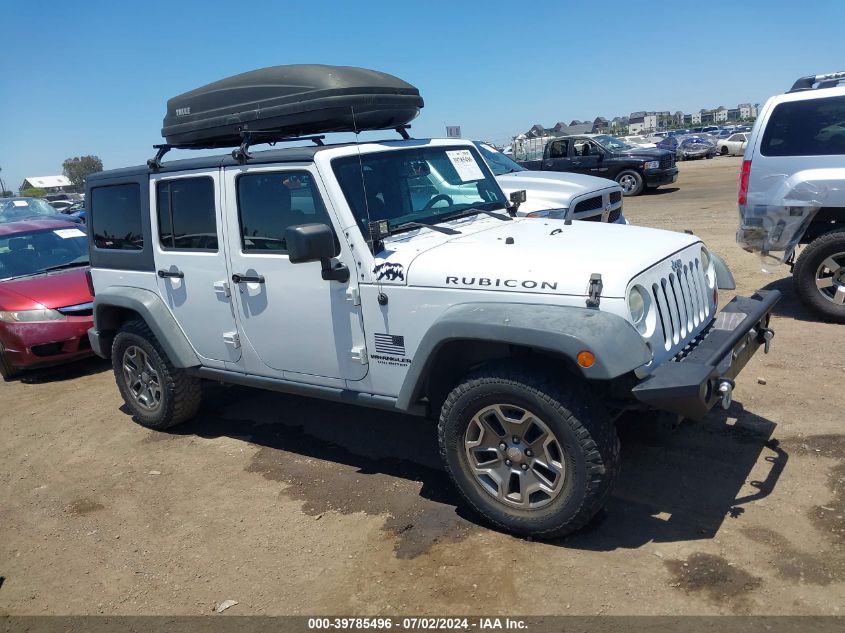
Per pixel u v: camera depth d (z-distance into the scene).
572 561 3.22
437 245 3.80
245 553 3.61
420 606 3.04
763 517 3.41
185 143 4.80
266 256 4.18
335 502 4.03
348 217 3.78
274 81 4.16
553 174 8.57
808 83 6.52
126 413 5.98
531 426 3.30
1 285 7.57
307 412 5.50
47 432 5.77
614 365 2.92
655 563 3.14
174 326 4.92
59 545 3.93
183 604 3.26
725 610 2.80
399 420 5.16
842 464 3.83
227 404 5.85
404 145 4.35
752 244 6.67
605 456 3.12
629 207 16.25
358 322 3.85
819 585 2.89
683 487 3.75
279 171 4.02
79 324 7.22
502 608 2.96
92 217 5.41
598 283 3.12
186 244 4.71
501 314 3.21
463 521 3.67
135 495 4.42
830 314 6.28
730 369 3.46
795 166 6.30
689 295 3.71
